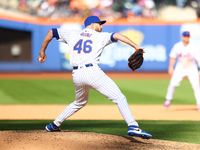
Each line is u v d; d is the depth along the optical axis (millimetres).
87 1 77812
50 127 16984
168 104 31500
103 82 14734
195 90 29188
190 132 19016
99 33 15109
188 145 15172
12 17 64938
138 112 29609
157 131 19328
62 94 44312
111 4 78062
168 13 76375
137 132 14555
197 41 66875
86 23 15742
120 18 76750
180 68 29328
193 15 76062
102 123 22766
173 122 23078
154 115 27547
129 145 14812
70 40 15586
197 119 25000
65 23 69688
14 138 15609
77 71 14945
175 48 28797
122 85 52875
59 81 57844
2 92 46094
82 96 15898
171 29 67625
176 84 30109
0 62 68938
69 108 16750
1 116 27547
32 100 39500
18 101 38844
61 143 14844
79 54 14938
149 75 66938
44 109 32031
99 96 43719
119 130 19594
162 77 63688
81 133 16875
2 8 67938
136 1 77938
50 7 77062
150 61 68625
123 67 68938
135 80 59188
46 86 51812
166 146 14820
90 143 14930
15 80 59000
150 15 77188
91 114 28656
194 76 28891
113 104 36719
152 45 68375
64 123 22719
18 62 70500
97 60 14945
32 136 15984
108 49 69125
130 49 68562
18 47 70750
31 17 73000
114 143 15070
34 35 69625
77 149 14047
